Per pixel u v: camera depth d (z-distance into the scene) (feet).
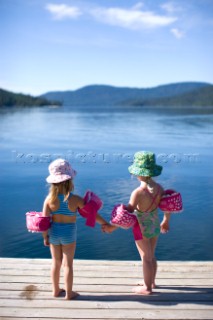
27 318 11.14
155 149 69.46
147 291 12.59
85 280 13.52
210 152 65.41
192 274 14.12
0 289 12.86
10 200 34.58
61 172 11.90
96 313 11.45
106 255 22.58
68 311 11.55
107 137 90.94
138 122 152.15
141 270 14.35
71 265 12.10
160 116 216.95
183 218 29.27
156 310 11.65
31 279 13.56
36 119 178.60
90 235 25.73
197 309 11.72
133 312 11.53
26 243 24.30
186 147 72.02
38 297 12.37
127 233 26.09
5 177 45.34
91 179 43.70
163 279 13.71
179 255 22.61
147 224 12.44
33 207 32.32
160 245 24.06
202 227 27.20
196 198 35.22
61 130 112.16
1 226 27.37
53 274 12.23
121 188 39.01
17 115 227.61
